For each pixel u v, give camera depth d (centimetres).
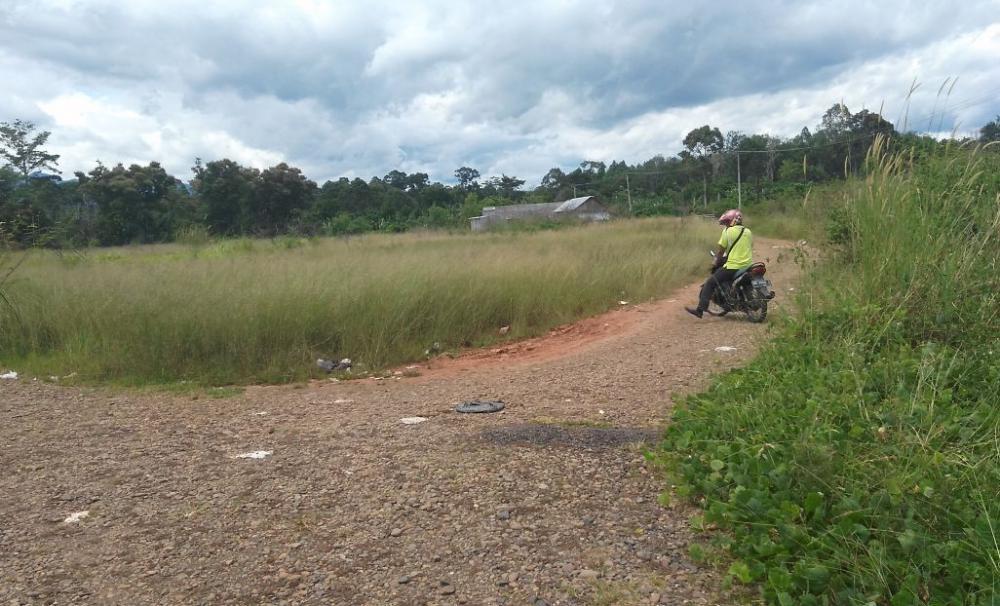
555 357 819
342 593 293
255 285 941
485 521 350
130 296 906
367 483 404
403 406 598
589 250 1752
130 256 2128
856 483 314
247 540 343
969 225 581
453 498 377
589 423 502
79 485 423
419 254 1598
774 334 676
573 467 411
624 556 312
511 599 283
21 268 1282
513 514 356
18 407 627
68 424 566
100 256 2030
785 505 296
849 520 280
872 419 387
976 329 505
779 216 3300
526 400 591
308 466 439
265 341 810
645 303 1218
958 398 429
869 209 618
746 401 439
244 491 403
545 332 1016
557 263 1309
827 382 443
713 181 6800
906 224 582
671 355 748
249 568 316
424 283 991
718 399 457
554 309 1088
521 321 1013
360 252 1958
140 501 395
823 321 555
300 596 292
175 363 762
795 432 370
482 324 994
